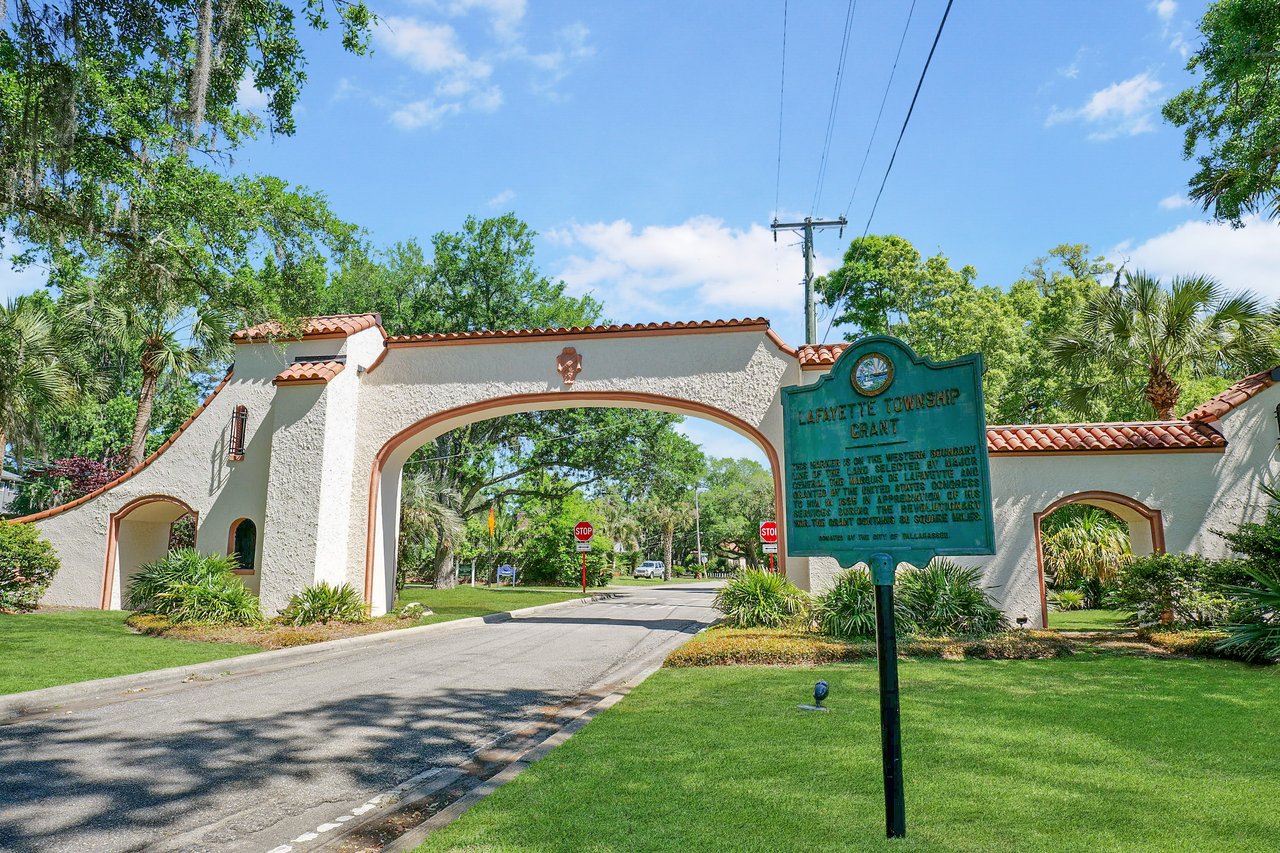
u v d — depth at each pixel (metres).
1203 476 13.77
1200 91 15.39
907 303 32.84
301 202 12.84
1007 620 13.39
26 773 5.38
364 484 16.69
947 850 3.55
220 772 5.43
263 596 15.23
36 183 10.04
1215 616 11.75
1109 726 6.07
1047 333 32.44
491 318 30.39
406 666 10.34
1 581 15.81
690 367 16.08
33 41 9.66
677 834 3.79
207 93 11.51
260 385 17.08
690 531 77.56
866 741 5.64
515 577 40.28
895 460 4.56
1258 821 3.90
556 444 29.55
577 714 7.46
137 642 11.66
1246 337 17.33
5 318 17.77
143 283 12.09
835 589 12.74
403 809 4.74
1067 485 13.91
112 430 35.12
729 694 7.72
